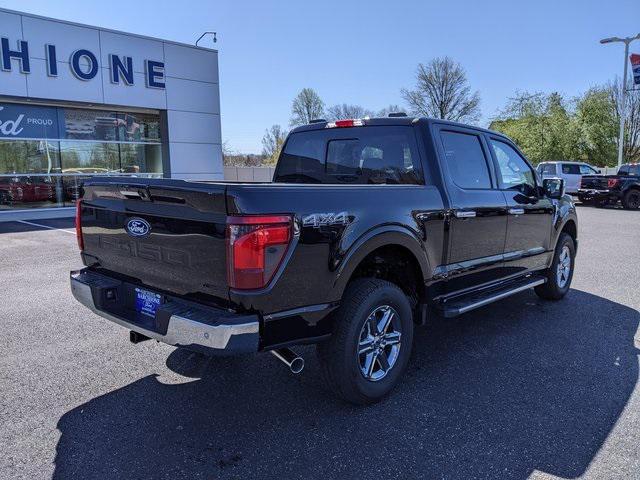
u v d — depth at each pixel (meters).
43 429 2.98
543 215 5.30
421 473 2.59
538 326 4.99
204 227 2.68
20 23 14.84
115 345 4.35
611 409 3.28
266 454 2.76
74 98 16.14
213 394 3.48
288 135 4.90
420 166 3.91
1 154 15.63
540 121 36.53
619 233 12.19
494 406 3.32
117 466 2.63
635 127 42.88
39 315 5.17
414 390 3.56
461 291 4.17
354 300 3.11
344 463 2.68
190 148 19.44
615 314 5.41
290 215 2.69
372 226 3.14
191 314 2.70
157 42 18.00
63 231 11.91
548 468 2.63
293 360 2.84
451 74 53.16
